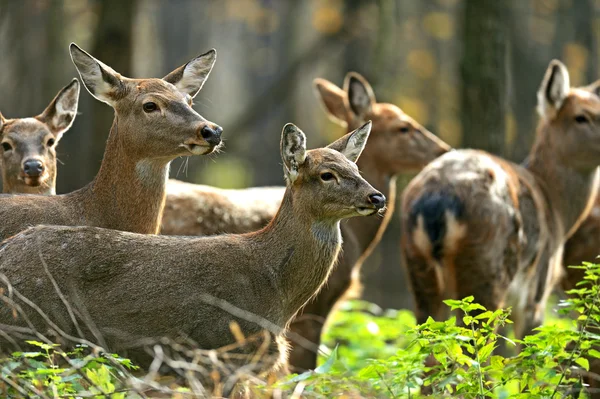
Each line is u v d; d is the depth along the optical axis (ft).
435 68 133.69
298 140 34.60
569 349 41.19
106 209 40.11
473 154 46.11
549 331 34.73
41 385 31.60
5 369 30.32
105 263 33.58
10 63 124.77
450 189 43.86
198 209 47.57
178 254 34.04
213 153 40.60
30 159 44.27
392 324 54.75
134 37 75.66
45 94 103.09
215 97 175.73
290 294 34.88
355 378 33.42
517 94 122.52
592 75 130.11
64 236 33.83
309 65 133.08
